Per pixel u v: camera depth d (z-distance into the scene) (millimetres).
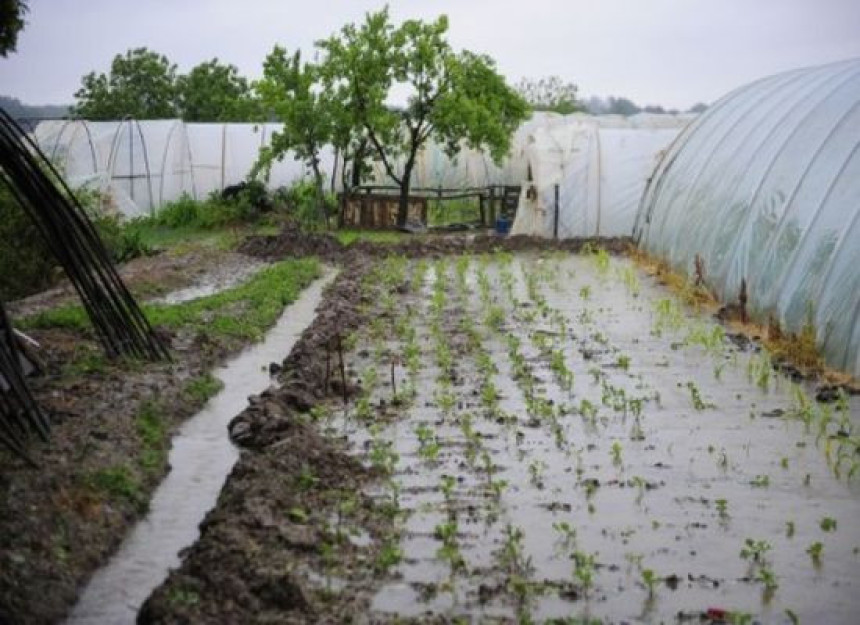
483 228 34156
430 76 32594
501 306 19016
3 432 9516
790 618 7043
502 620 6988
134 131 36531
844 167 15484
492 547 8164
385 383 13227
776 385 12938
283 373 13586
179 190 37312
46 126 36812
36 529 7910
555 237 29562
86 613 7262
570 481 9625
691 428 11258
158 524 8836
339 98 32688
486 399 12234
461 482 9578
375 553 7996
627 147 30062
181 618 6742
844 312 13305
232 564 7426
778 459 10227
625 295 20016
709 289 18875
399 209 33156
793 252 15422
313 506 8859
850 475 9617
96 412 10883
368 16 32438
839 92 18250
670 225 22875
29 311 17203
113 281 13023
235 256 26656
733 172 19406
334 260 26219
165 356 13773
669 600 7301
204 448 10766
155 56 50969
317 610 7043
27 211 11875
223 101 51344
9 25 12062
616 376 13547
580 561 7746
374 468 9805
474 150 37562
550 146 30500
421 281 22219
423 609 7137
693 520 8719
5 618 6797
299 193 35375
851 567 7797
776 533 8438
